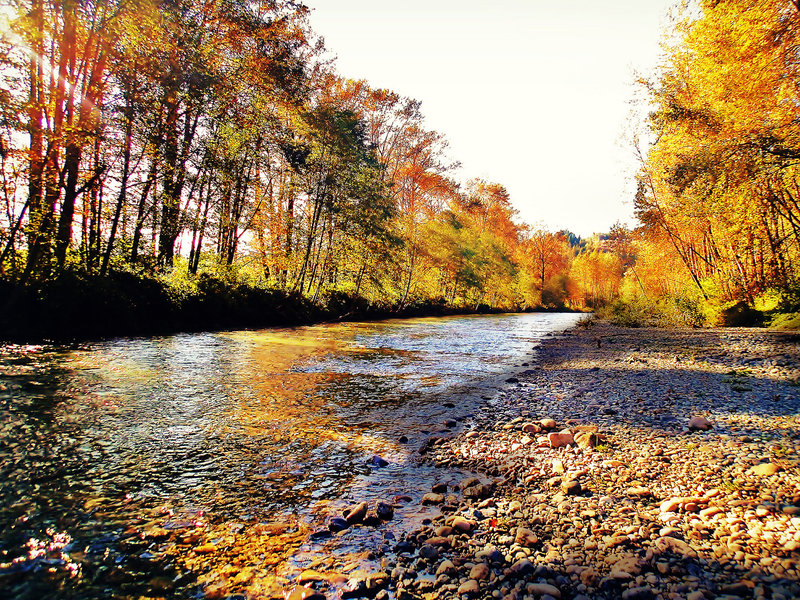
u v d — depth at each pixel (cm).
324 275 3591
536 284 9431
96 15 1702
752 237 2594
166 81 2006
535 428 720
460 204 6850
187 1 2000
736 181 1730
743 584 301
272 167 3088
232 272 2788
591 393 1005
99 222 2072
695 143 2038
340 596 307
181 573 334
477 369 1445
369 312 4284
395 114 4731
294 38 2738
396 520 428
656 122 2441
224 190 2688
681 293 3400
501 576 328
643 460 557
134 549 365
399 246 4188
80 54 1745
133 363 1193
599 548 363
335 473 551
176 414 763
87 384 919
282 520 425
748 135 1672
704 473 502
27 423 659
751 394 891
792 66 1625
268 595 309
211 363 1290
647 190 3328
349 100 4172
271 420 766
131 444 611
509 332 3153
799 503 413
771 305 2580
